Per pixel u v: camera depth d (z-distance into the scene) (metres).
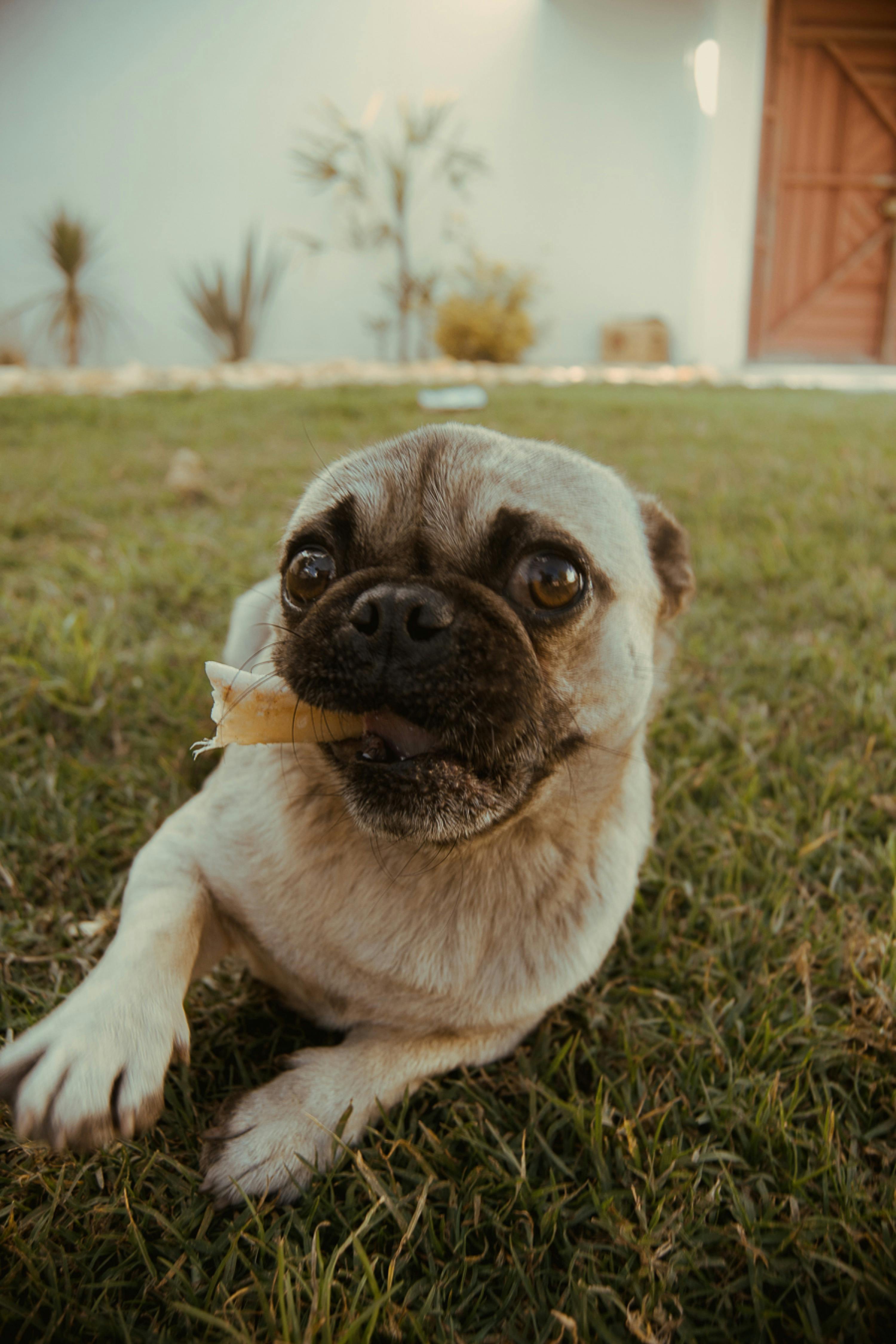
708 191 2.35
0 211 2.39
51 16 2.28
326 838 0.31
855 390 1.99
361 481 0.32
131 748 0.49
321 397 1.59
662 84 2.42
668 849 0.45
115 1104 0.25
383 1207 0.26
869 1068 0.32
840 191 2.45
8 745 0.48
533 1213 0.27
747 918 0.40
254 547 0.79
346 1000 0.32
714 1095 0.31
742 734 0.53
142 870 0.33
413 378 2.08
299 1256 0.25
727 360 2.44
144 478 1.03
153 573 0.71
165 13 2.31
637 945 0.39
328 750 0.30
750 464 1.10
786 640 0.66
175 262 2.47
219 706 0.28
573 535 0.30
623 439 1.23
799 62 2.34
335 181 2.43
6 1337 0.22
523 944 0.32
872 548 0.82
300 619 0.31
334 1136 0.27
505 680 0.27
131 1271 0.24
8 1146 0.27
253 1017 0.35
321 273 2.50
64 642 0.57
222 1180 0.27
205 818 0.35
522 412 1.43
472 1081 0.32
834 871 0.42
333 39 2.36
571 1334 0.23
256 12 2.33
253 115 2.40
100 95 2.35
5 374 2.12
